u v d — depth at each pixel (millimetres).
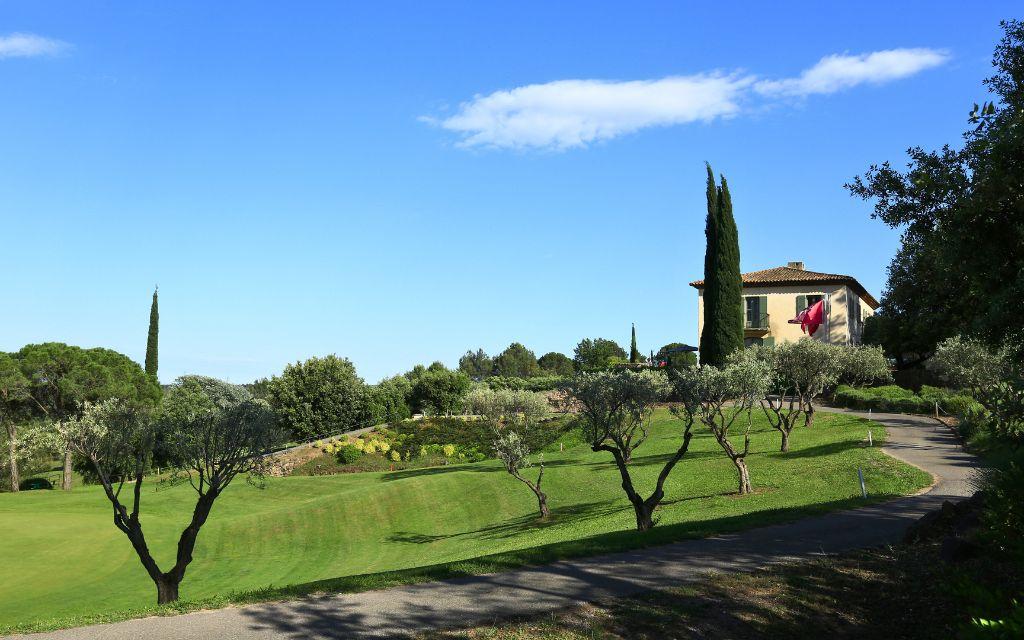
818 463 33500
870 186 12930
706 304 67125
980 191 10711
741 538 16391
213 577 29250
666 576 12852
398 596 12000
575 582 12594
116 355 66062
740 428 50344
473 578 13148
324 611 11211
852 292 72750
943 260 11625
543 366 164875
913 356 73125
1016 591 10102
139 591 25969
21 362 58406
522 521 33500
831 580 12367
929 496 22875
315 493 48250
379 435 63594
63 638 10305
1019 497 9695
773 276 72625
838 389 60812
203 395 70375
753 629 10383
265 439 21203
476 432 64062
